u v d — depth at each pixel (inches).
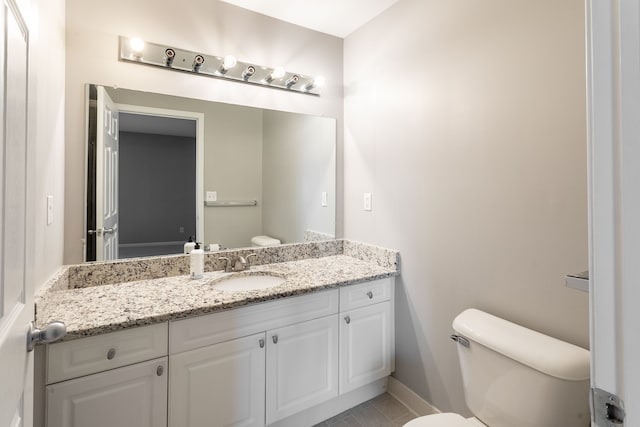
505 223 56.4
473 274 61.7
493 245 58.3
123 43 66.0
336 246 92.4
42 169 47.2
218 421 55.4
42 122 46.8
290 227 86.7
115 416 47.4
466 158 62.3
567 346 45.4
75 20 61.9
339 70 93.2
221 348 55.5
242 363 57.6
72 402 44.7
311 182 89.5
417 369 73.4
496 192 57.6
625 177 14.9
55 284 51.7
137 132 68.8
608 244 15.5
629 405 14.8
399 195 76.7
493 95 57.7
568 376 41.3
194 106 74.4
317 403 66.6
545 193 51.1
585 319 47.0
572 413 42.1
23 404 30.2
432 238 69.3
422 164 71.0
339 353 69.4
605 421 15.6
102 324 45.8
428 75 69.4
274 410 61.2
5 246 25.2
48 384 43.3
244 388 57.9
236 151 79.7
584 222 46.9
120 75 66.3
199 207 75.7
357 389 76.0
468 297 62.7
